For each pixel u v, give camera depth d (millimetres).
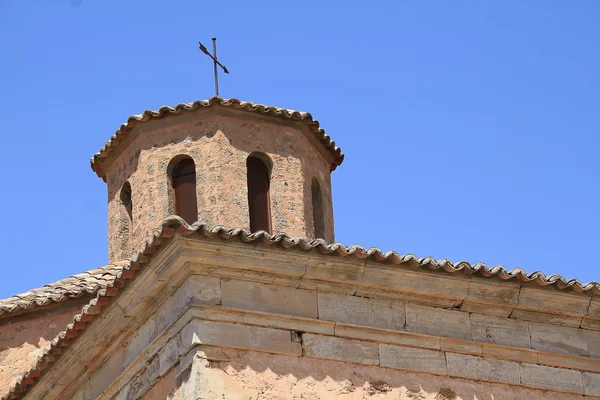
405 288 16469
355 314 16312
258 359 15602
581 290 17047
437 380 16453
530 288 16938
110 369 17031
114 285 16031
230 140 22641
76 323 16672
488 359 16828
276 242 15570
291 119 23156
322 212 23469
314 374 15820
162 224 15133
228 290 15727
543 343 17156
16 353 21219
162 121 23047
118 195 23812
